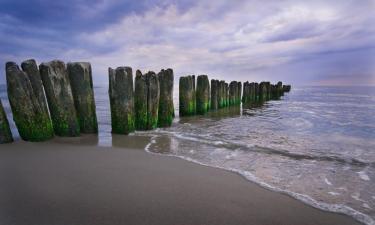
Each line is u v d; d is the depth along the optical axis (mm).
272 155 7461
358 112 19328
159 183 5012
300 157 7336
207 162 6602
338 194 4871
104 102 26594
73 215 3711
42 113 8180
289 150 8094
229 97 22797
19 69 7828
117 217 3705
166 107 11836
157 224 3570
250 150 7965
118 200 4219
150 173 5562
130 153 7156
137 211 3891
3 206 3928
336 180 5605
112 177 5234
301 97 40156
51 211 3803
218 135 10211
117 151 7316
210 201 4328
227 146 8383
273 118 16000
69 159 6387
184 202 4254
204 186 4957
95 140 8602
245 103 27906
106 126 12055
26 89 7867
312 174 5949
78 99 9141
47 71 8469
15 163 5957
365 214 4129
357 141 9648
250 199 4477
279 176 5754
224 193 4676
